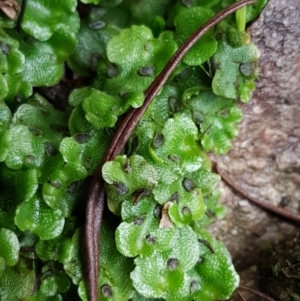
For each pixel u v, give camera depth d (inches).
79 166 3.0
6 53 3.2
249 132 3.7
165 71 3.0
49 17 3.4
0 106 3.1
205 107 3.4
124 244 2.9
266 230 3.9
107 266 3.1
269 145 3.8
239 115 3.5
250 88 3.3
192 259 3.1
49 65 3.4
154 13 3.6
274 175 3.9
